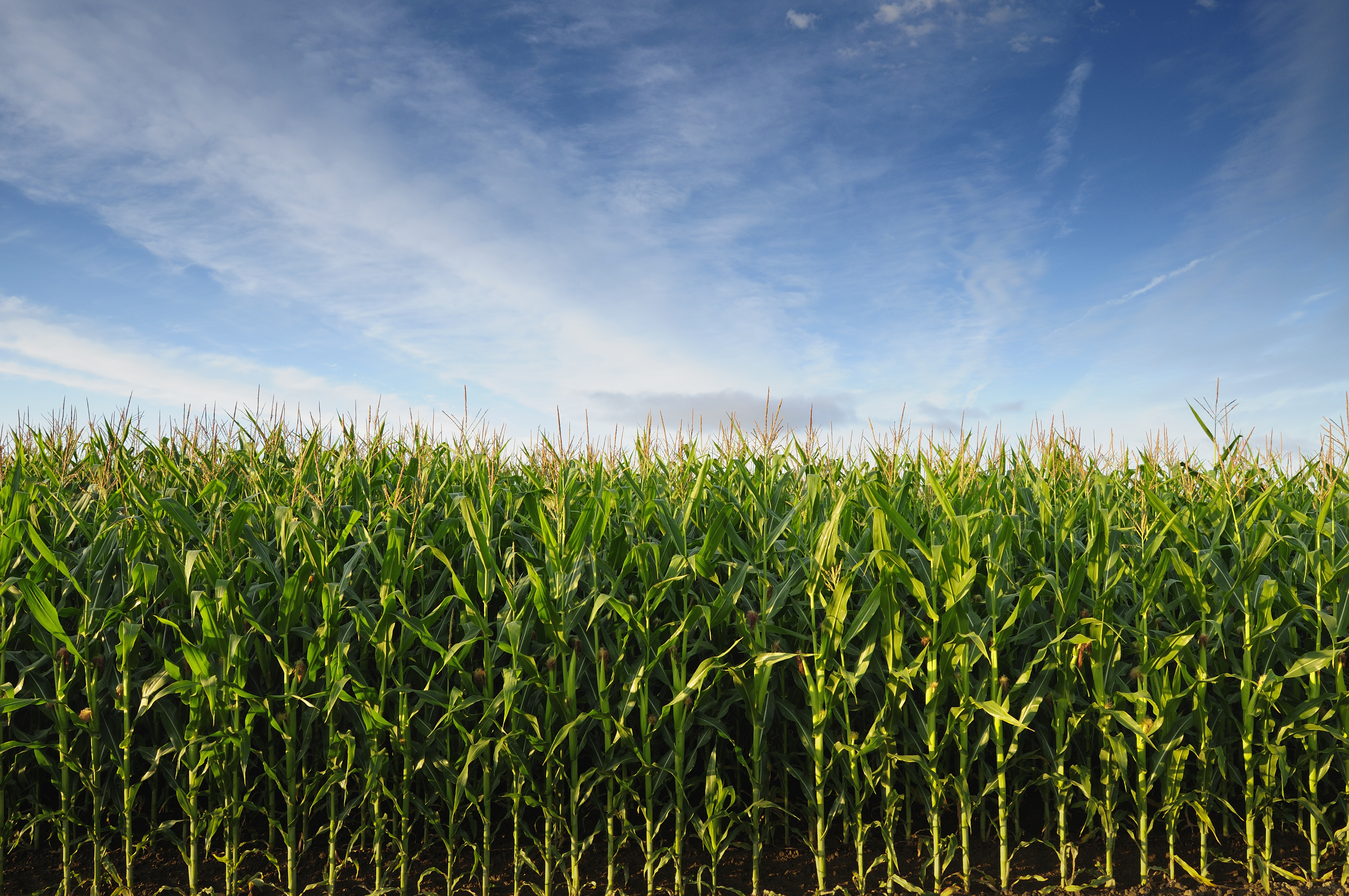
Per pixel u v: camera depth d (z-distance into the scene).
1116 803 3.82
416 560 3.81
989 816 4.12
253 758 3.98
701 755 4.11
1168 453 5.48
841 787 3.83
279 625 3.61
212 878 3.85
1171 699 3.62
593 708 3.73
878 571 3.87
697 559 3.68
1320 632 3.90
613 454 5.77
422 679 3.90
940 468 5.55
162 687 3.60
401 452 5.62
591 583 3.90
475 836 4.03
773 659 3.49
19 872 3.91
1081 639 3.56
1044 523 4.30
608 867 3.90
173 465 4.71
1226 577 3.95
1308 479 5.11
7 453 5.13
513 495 4.75
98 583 3.82
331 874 3.63
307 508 4.50
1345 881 3.73
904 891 3.70
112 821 4.05
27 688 3.88
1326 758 3.91
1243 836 4.15
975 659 3.72
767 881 3.83
